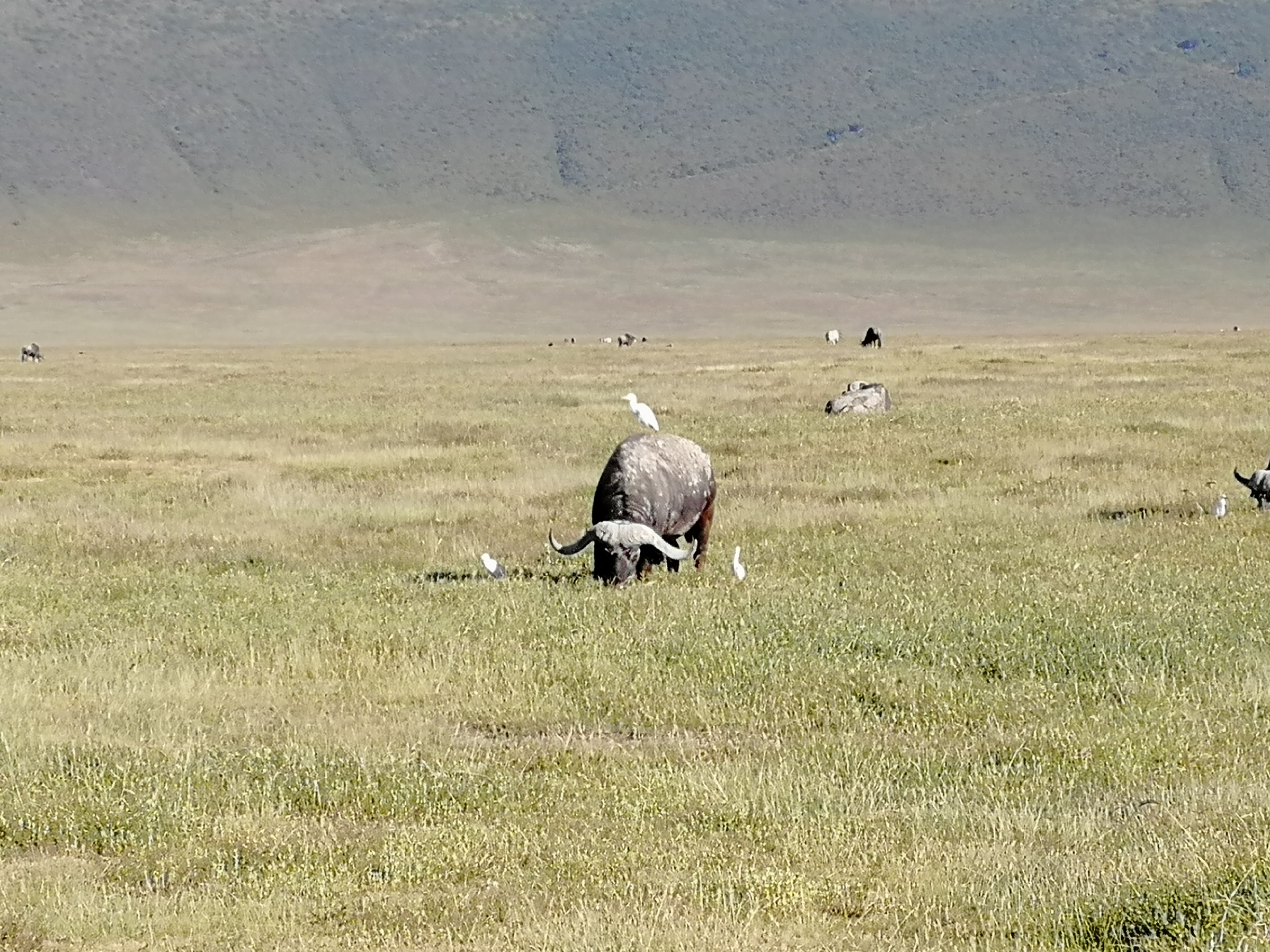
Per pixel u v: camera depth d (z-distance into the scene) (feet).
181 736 180.14
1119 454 411.75
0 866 142.92
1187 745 169.78
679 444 268.82
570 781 161.89
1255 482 330.13
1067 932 120.98
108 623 233.55
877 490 360.69
